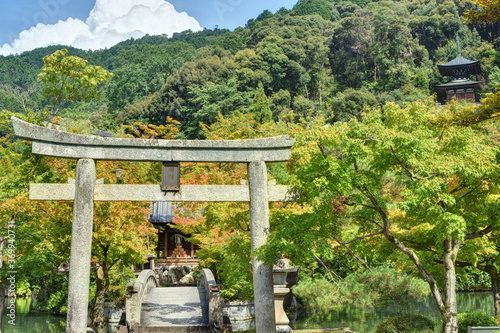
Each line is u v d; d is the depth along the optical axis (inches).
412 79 3361.2
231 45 4079.7
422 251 657.0
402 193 451.5
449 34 3636.8
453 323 485.1
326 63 3809.1
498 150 497.0
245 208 581.6
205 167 931.3
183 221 877.8
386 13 3695.9
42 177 705.6
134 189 493.7
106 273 715.4
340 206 503.8
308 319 1008.9
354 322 954.7
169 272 1259.2
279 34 3693.4
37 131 480.1
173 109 2691.9
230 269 720.3
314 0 4798.2
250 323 817.5
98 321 698.8
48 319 1093.8
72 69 663.1
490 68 2992.1
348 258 1099.9
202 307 781.9
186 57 3676.2
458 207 540.1
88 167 488.1
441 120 476.4
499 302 684.7
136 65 3489.2
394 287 628.4
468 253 630.5
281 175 804.0
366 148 454.6
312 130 460.4
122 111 2871.6
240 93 2596.0
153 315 724.0
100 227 634.8
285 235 471.5
